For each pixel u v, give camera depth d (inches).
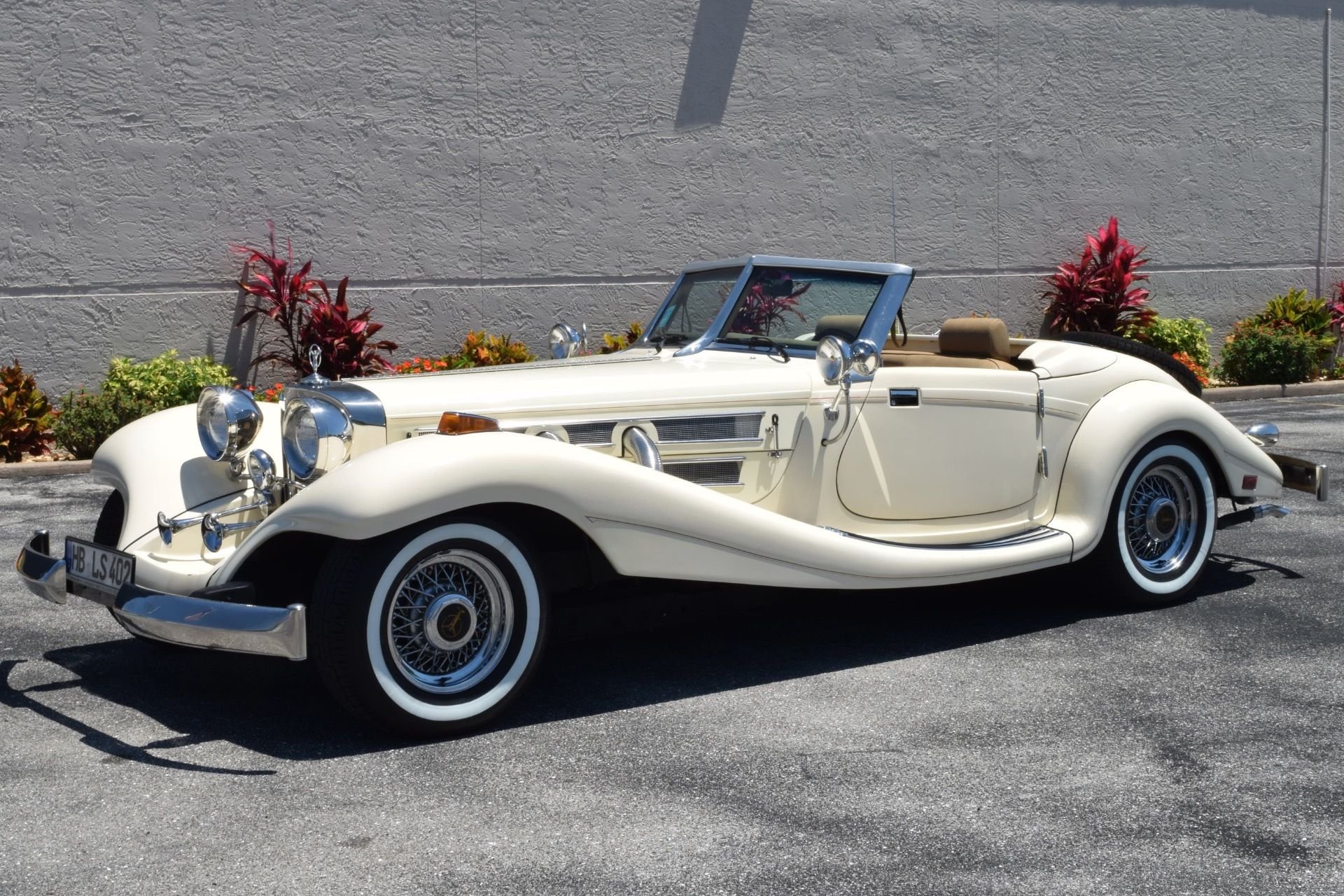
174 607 143.3
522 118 465.7
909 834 122.2
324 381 170.1
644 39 481.1
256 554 152.1
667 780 135.8
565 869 115.0
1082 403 207.3
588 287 481.4
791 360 192.5
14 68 398.6
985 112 540.1
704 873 114.2
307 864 116.0
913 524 194.7
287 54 432.1
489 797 131.4
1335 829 123.3
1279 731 149.8
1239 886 111.9
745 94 498.6
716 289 207.8
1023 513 203.0
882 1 517.0
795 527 169.0
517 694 152.5
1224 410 487.5
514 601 151.6
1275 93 599.2
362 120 443.8
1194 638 189.5
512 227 467.8
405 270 454.0
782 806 128.9
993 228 546.3
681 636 192.9
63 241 408.8
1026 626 197.5
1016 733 149.6
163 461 182.7
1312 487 223.9
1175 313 588.1
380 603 141.9
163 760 142.3
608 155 479.5
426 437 148.0
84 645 190.4
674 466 178.4
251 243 432.8
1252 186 598.9
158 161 418.3
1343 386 547.8
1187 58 578.6
